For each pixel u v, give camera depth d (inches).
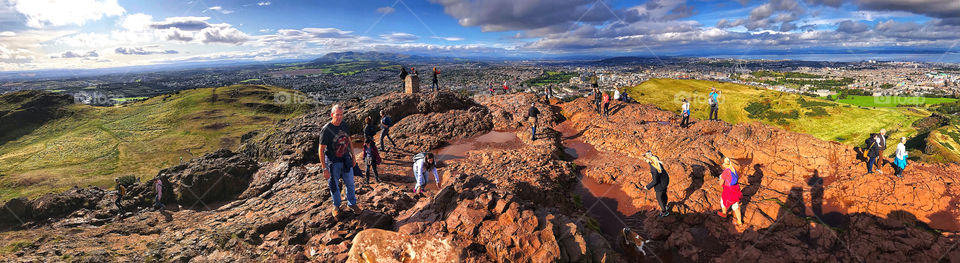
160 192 361.4
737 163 432.5
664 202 322.0
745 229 291.4
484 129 687.1
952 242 246.5
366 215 248.2
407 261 192.4
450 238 204.2
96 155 1886.1
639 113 758.5
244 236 248.1
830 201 331.9
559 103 981.8
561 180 424.2
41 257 228.4
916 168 369.1
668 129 588.4
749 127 501.4
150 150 2001.7
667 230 307.0
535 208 248.2
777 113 2551.7
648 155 322.0
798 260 249.4
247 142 629.9
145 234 289.0
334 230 230.8
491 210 237.9
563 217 257.1
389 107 743.7
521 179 396.8
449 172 434.3
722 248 281.1
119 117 2691.9
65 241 261.0
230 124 2628.0
